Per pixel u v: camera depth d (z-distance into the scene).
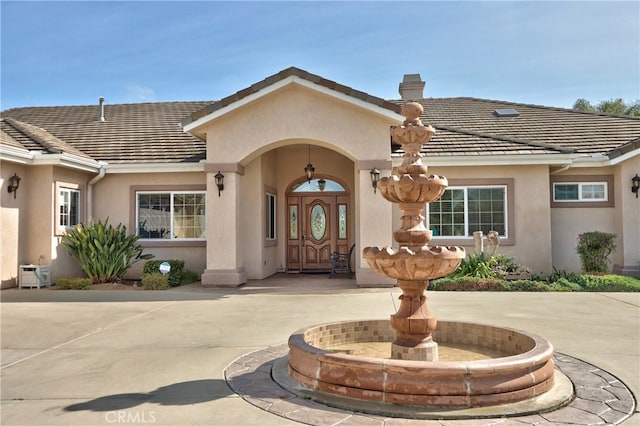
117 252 13.85
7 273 12.84
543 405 4.52
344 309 9.71
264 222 15.54
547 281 13.66
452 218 14.52
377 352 6.36
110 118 19.64
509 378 4.60
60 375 5.69
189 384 5.30
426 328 5.62
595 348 6.66
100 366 6.03
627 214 14.15
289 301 10.79
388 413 4.39
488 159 13.98
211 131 13.23
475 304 10.20
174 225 15.45
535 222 14.20
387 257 5.43
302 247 17.44
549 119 17.75
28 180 13.55
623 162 14.19
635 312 9.27
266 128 13.09
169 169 14.98
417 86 21.27
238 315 9.20
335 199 17.45
